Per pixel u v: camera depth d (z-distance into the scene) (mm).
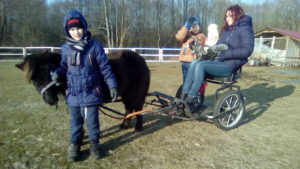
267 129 4156
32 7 27094
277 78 10906
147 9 32938
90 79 2801
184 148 3391
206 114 3912
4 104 5418
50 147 3346
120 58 3480
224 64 3836
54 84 2828
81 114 2961
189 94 3764
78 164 2943
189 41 4672
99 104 2982
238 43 3816
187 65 4805
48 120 4402
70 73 2779
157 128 4109
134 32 32500
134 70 3607
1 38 25797
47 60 2936
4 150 3236
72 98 2863
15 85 7719
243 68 16125
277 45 21453
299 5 38812
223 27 4234
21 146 3361
